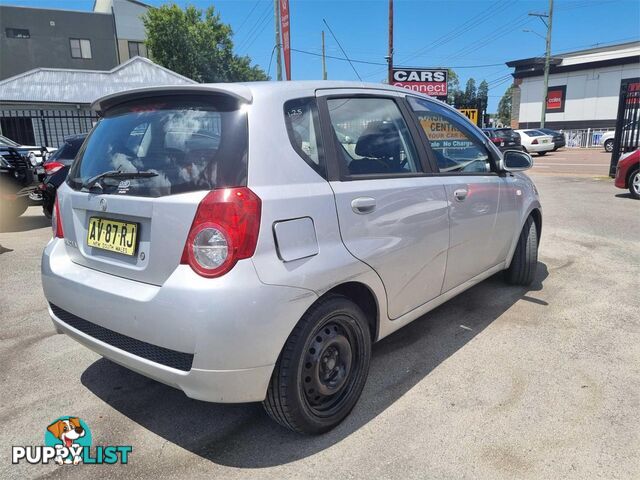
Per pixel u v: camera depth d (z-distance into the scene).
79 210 2.64
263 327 2.06
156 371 2.18
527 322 3.83
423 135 3.21
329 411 2.51
